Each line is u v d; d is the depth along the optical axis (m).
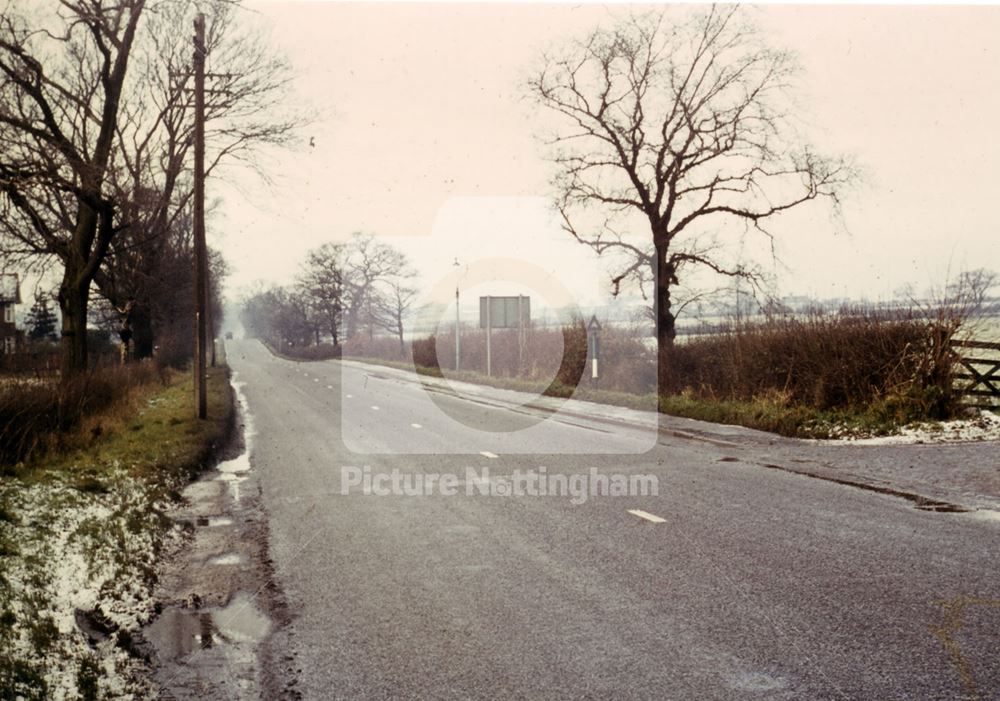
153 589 7.38
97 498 10.80
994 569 7.27
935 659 5.27
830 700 4.72
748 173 29.86
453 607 6.65
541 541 8.79
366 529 9.65
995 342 17.78
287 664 5.54
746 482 12.11
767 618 6.13
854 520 9.39
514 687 5.04
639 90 30.27
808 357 19.94
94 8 22.34
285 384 42.31
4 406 14.72
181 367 53.97
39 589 6.82
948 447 14.36
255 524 10.17
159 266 39.28
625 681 5.08
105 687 5.15
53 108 24.14
